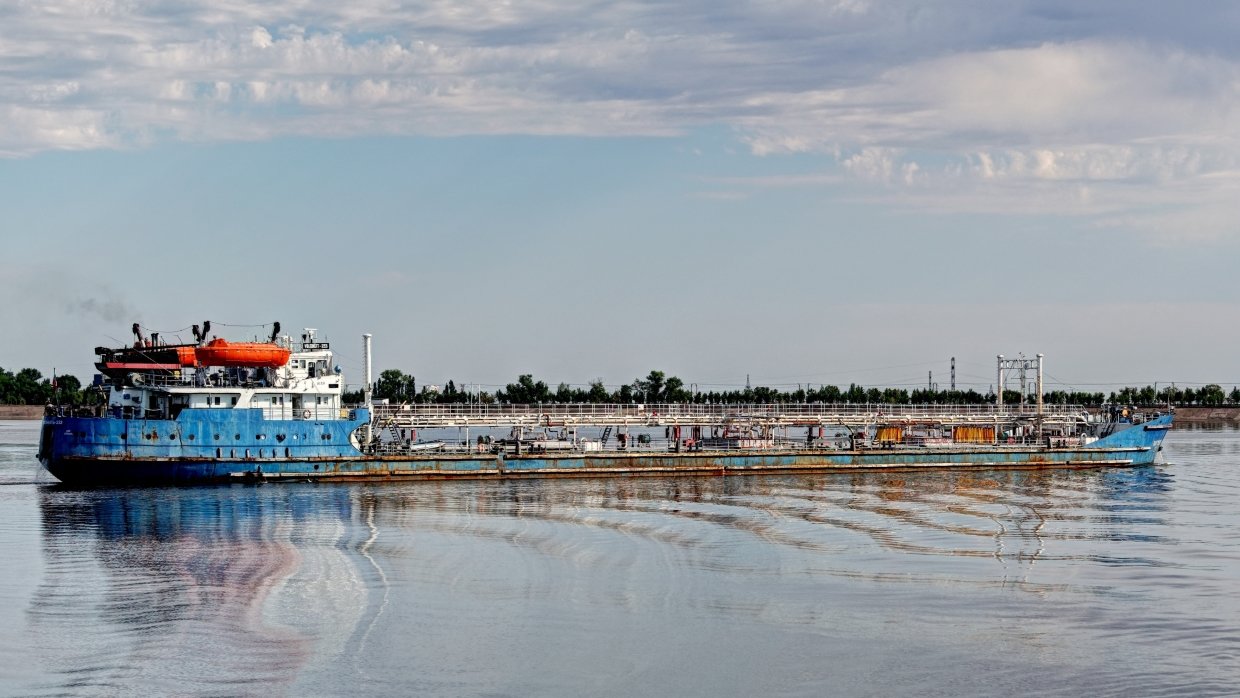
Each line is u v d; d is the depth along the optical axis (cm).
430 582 8631
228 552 9731
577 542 10319
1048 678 6512
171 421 13700
